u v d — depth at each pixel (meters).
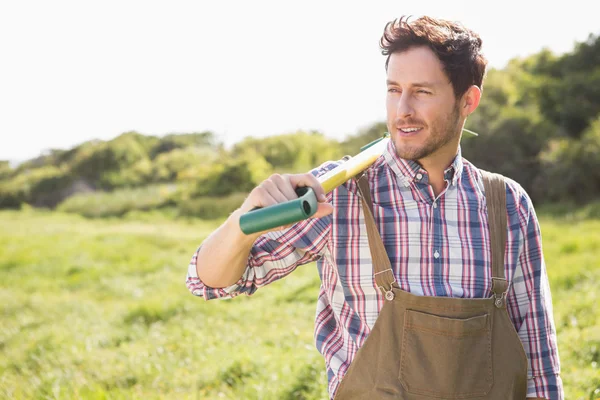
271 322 6.90
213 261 1.54
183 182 32.06
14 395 4.50
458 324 1.57
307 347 5.12
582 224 13.17
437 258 1.65
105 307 8.50
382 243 1.62
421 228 1.65
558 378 1.80
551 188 19.27
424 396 1.57
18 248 14.49
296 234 1.64
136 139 44.16
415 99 1.61
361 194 1.65
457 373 1.58
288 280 9.09
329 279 1.71
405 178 1.67
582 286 6.95
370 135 28.52
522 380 1.69
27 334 6.90
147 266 11.51
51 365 5.64
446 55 1.59
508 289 1.76
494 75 27.58
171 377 5.02
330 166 1.72
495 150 21.09
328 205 1.42
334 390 1.65
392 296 1.60
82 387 4.52
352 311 1.69
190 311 7.62
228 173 28.16
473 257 1.67
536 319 1.78
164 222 23.89
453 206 1.69
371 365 1.60
